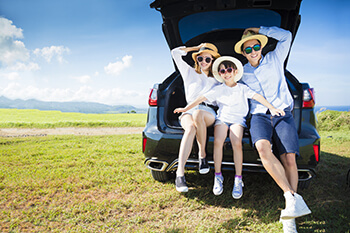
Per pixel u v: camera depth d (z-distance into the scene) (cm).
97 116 2339
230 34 321
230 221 226
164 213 245
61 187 312
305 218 228
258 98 242
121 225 225
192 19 296
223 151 252
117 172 373
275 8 257
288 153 227
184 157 242
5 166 412
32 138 764
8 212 248
